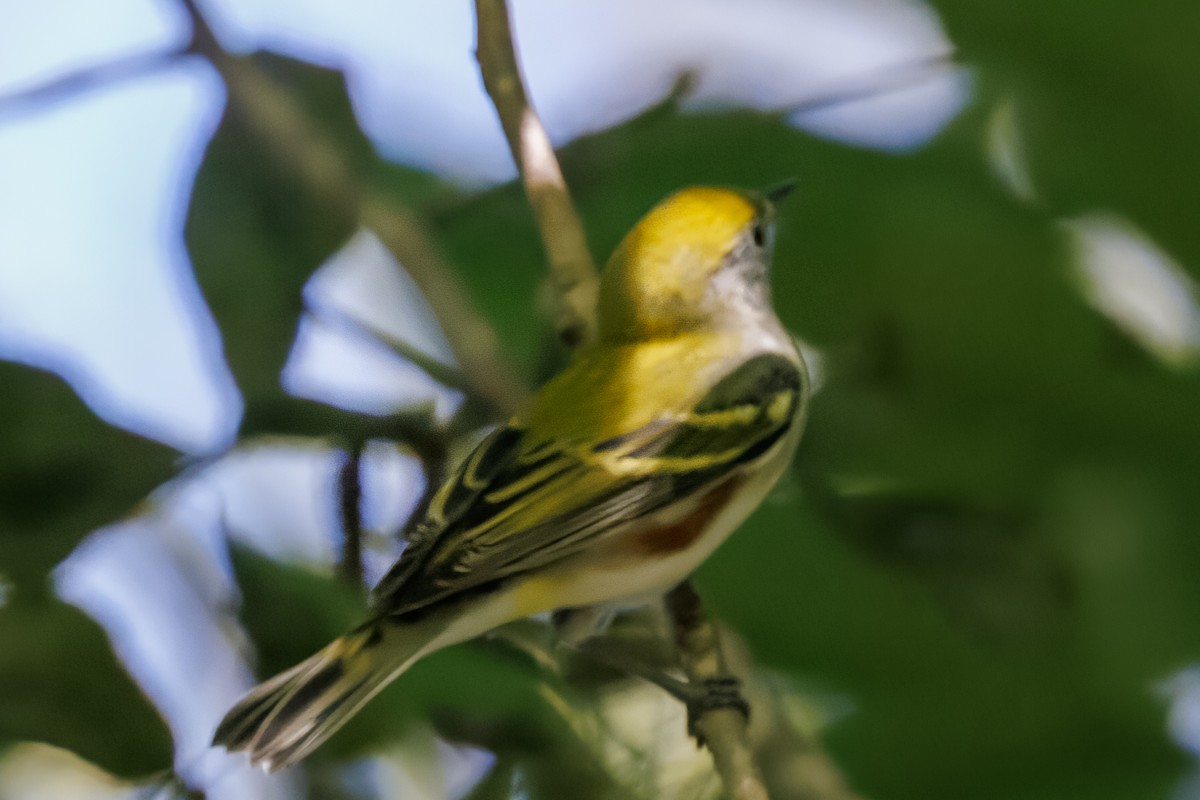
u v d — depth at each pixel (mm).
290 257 2225
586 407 2217
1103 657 2203
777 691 2219
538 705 2203
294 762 2184
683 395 2219
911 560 2215
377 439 2217
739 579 2221
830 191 2230
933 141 2227
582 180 2256
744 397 2219
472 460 2213
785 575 2221
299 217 2225
